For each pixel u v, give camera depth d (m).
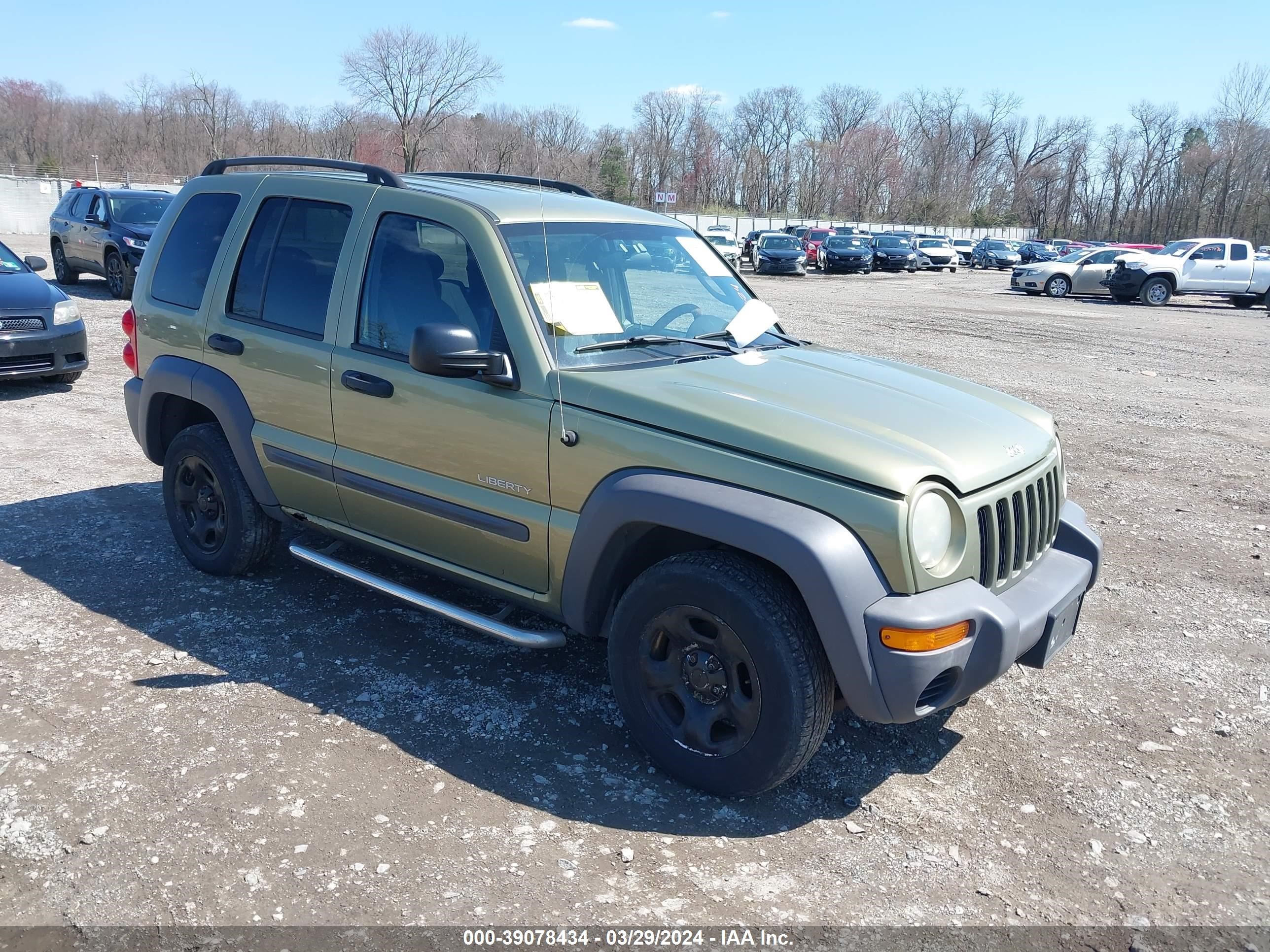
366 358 3.93
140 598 4.66
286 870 2.83
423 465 3.80
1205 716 3.96
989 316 20.92
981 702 4.02
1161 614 4.98
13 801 3.10
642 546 3.44
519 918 2.68
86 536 5.46
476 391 3.58
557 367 3.47
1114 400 11.02
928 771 3.50
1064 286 28.45
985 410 3.68
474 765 3.41
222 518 4.80
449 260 3.75
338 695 3.84
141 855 2.87
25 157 76.06
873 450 3.01
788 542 2.89
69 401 8.90
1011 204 105.81
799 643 2.97
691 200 83.12
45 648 4.13
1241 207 86.19
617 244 4.05
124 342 12.15
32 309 8.78
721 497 3.04
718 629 3.11
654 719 3.34
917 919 2.74
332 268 4.14
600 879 2.85
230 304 4.53
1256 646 4.63
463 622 3.71
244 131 75.00
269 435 4.36
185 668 4.00
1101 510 6.76
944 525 3.01
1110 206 100.75
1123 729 3.84
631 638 3.34
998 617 3.01
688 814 3.18
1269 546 6.07
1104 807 3.32
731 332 4.07
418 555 4.02
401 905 2.71
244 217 4.54
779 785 3.33
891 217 94.25
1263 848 3.12
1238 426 9.76
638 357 3.67
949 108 105.56
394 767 3.38
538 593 3.63
